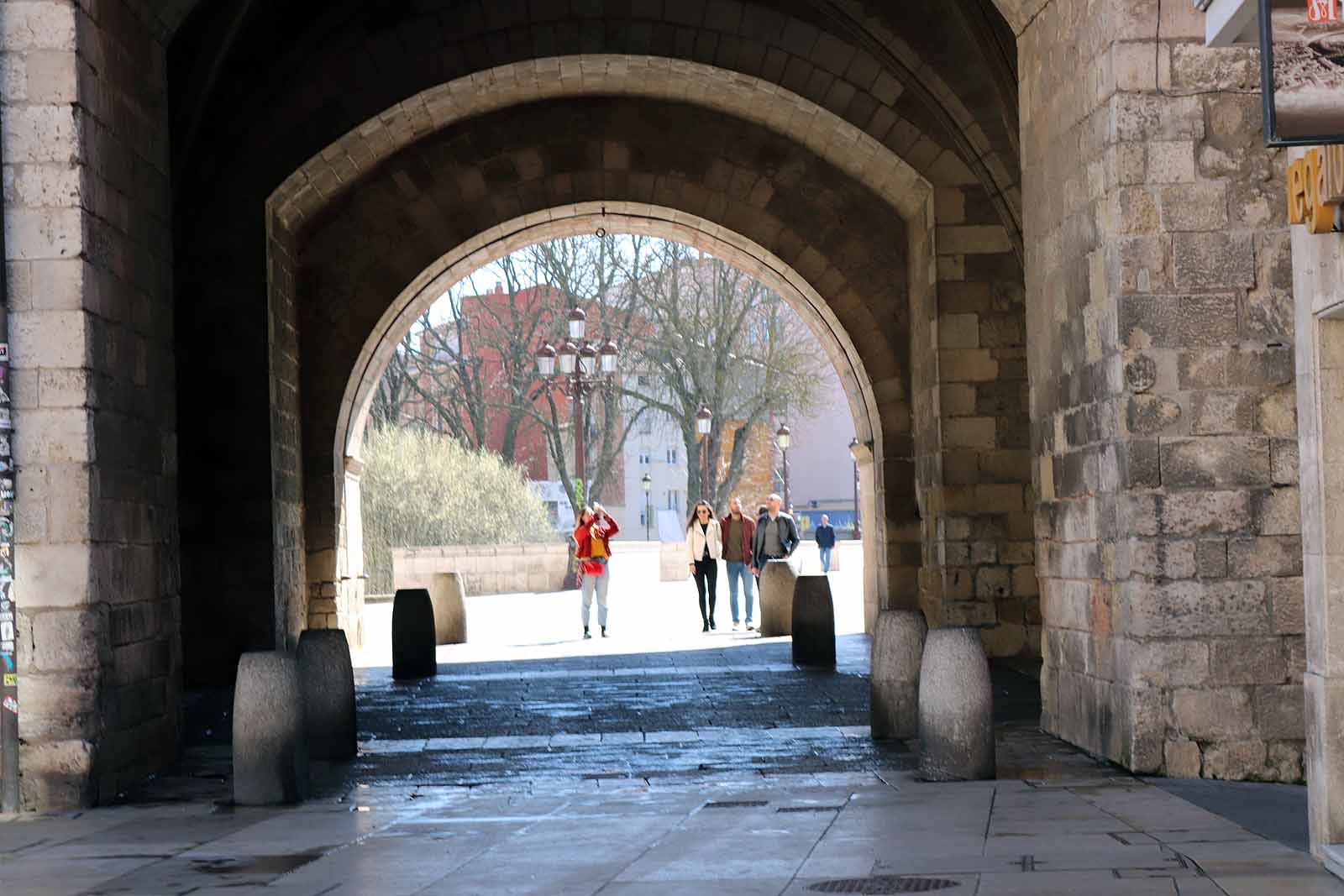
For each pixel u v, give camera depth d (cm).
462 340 5544
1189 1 1005
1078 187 1086
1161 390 998
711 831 803
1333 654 695
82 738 981
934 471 1844
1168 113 1005
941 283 1806
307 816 906
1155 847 725
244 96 1756
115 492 1044
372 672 1808
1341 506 701
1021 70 1236
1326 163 670
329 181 1903
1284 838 756
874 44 1692
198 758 1170
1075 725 1109
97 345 1019
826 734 1199
